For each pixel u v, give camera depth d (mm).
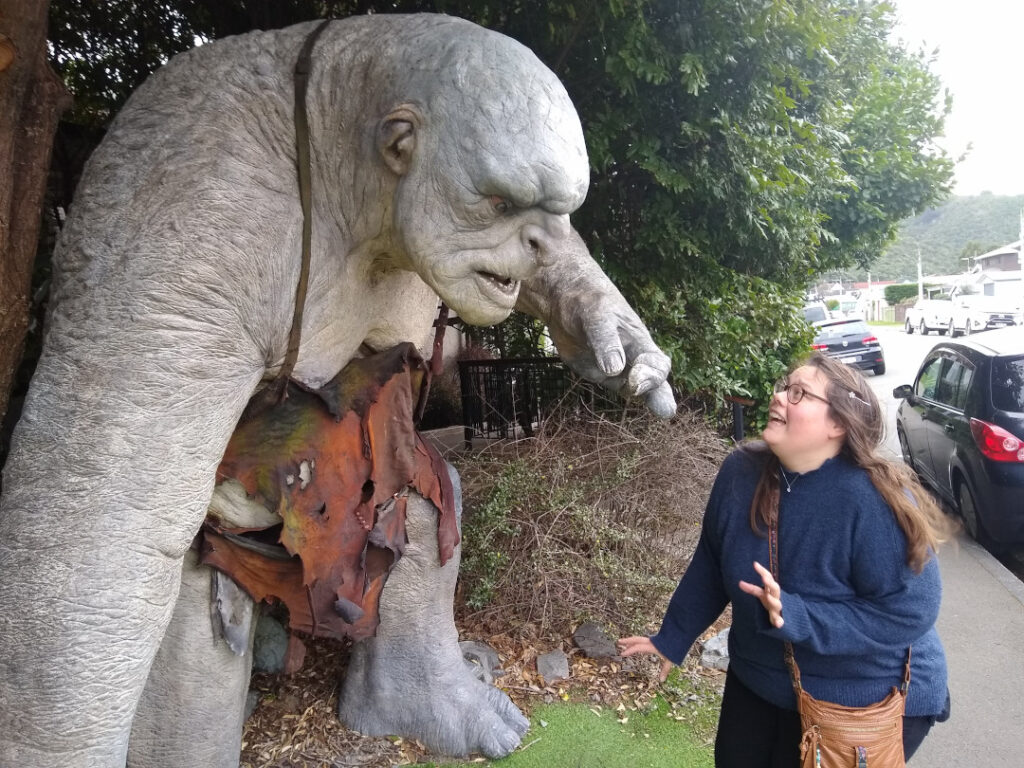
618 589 3600
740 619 1797
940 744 2957
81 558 1521
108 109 4090
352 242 1939
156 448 1575
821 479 1670
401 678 2775
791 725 1808
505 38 1739
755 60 3756
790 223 5039
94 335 1550
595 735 2830
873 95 8266
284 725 2838
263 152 1743
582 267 2193
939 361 6262
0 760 1506
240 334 1680
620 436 4047
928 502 1667
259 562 2139
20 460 1551
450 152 1658
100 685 1551
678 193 4098
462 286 1799
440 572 2734
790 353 7062
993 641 3801
